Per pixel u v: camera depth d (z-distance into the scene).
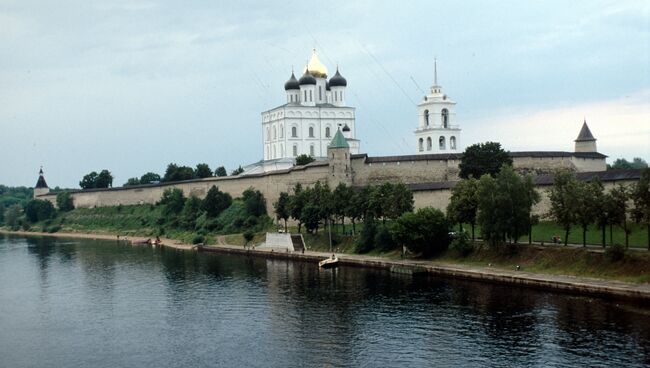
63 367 74.31
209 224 193.75
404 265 117.62
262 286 113.12
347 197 148.12
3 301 107.94
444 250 124.06
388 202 137.12
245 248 164.12
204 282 119.69
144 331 87.12
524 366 66.81
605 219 97.88
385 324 84.00
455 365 68.50
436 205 148.62
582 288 90.12
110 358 76.81
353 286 108.56
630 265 92.00
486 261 112.88
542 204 133.12
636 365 65.00
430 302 93.69
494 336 76.19
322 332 82.62
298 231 162.62
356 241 142.12
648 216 92.50
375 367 69.44
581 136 187.38
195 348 78.94
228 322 89.62
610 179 125.25
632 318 78.31
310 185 176.00
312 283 113.56
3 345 82.81
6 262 156.12
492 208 109.50
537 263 104.69
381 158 172.88
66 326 91.06
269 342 79.75
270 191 188.62
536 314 83.19
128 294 110.69
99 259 158.25
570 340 72.69
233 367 71.88
